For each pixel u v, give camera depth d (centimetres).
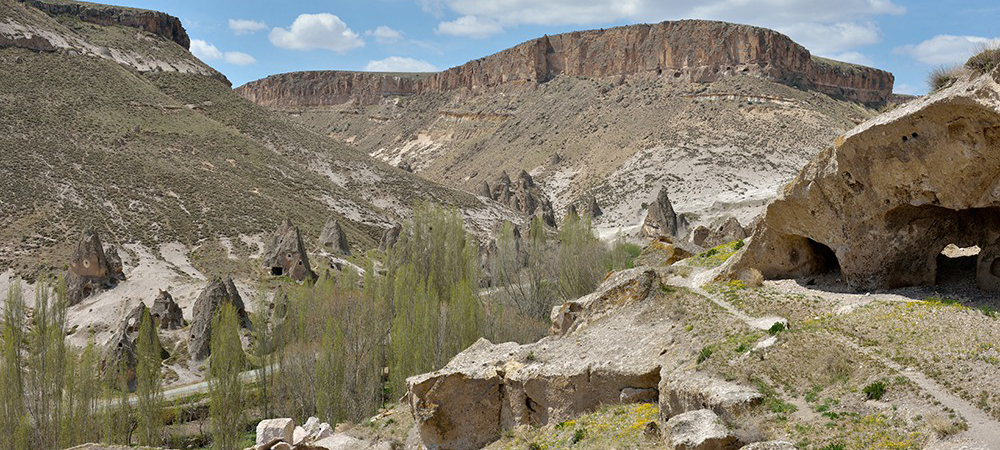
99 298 7488
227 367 4553
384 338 5484
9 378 4216
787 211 2727
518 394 2680
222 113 16712
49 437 4275
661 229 10631
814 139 19438
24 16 15988
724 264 3100
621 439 2166
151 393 4591
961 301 2248
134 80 16075
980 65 2270
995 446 1519
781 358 2100
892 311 2255
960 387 1770
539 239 8019
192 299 7575
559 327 3222
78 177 10638
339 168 15962
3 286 7625
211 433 4781
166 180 11544
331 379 4688
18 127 11831
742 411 1916
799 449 1700
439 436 2747
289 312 5738
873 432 1697
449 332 4988
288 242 8825
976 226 2377
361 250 10894
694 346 2391
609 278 3234
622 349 2606
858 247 2548
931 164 2164
